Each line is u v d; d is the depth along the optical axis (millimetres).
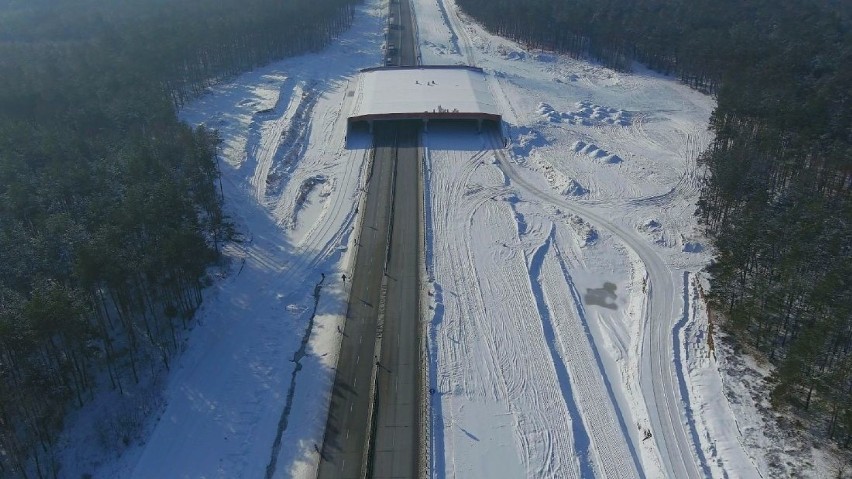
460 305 73312
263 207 94562
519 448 55781
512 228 89250
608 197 98188
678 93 142000
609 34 158625
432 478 52906
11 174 78938
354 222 90688
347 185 100375
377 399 60656
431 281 77312
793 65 120375
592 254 84062
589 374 64188
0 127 91250
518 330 69562
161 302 71000
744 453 54031
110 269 58219
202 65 144000
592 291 77562
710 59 140250
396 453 55250
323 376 64125
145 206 67188
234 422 59219
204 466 54812
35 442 55656
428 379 62812
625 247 85688
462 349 66750
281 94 135250
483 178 103188
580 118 126875
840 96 104625
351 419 59188
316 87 141875
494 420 58531
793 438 54688
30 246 63594
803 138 92438
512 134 118125
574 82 147250
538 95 137125
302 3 174375
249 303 74562
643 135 121000
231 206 93250
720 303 72812
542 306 73812
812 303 60188
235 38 150125
